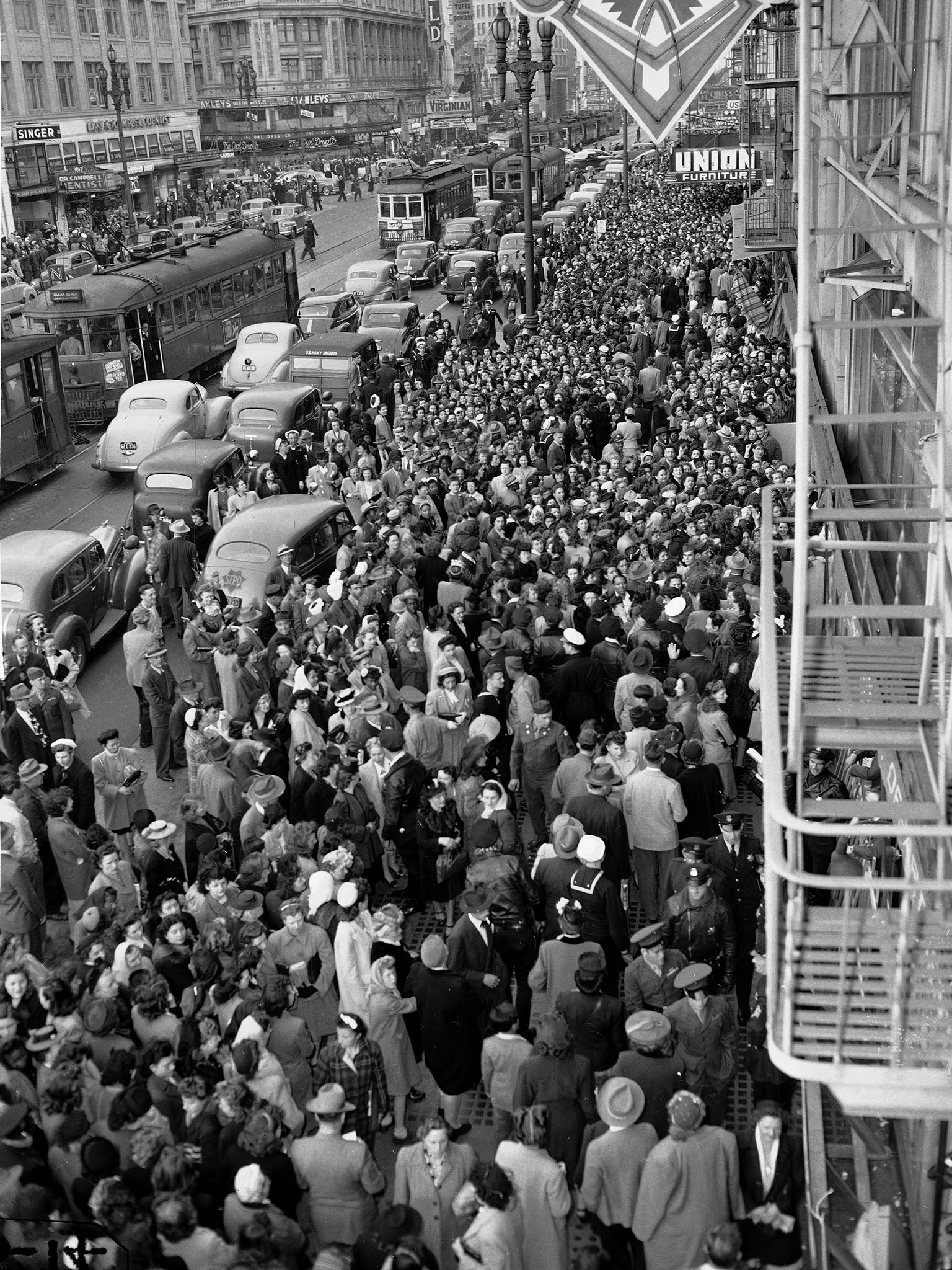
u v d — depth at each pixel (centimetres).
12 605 1788
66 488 2900
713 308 3497
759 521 1619
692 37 977
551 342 3169
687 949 905
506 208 6562
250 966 884
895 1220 719
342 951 910
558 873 963
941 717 593
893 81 1014
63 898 1243
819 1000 538
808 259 566
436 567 1723
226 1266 621
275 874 1034
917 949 550
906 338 954
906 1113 505
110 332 3262
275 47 13550
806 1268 720
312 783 1145
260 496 2277
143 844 1079
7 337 3036
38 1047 828
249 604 1814
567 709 1315
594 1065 827
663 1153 659
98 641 1966
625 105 1001
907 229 653
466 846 1096
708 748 1184
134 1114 732
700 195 6912
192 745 1243
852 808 576
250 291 4059
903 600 956
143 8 9338
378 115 14450
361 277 4625
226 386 3356
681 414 2406
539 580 1538
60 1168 731
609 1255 700
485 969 906
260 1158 705
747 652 1291
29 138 6538
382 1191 734
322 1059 806
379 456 2667
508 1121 820
